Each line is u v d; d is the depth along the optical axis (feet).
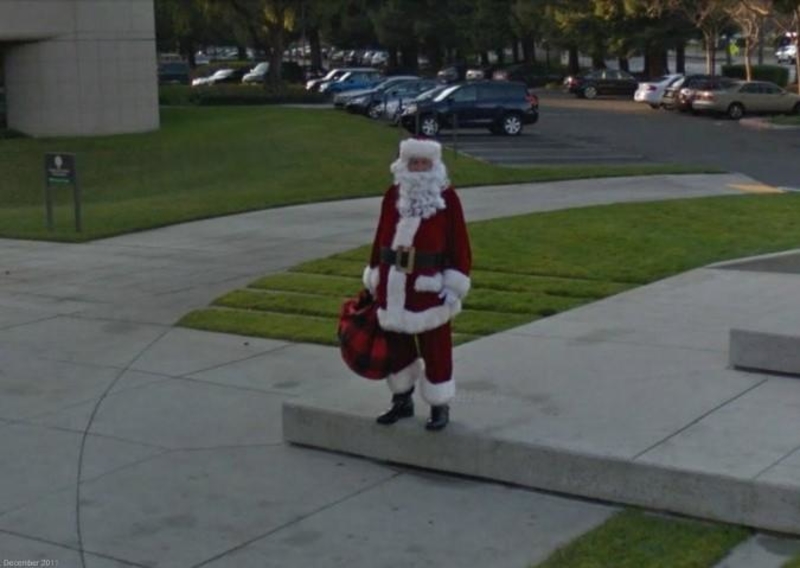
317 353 36.70
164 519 23.86
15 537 23.25
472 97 135.44
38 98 137.28
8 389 33.99
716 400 26.61
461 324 38.32
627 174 90.94
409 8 257.96
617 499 23.07
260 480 25.67
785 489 21.18
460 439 24.86
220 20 241.55
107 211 75.10
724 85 168.86
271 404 31.45
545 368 30.04
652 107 188.65
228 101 201.26
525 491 24.17
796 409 25.77
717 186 83.51
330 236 60.23
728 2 190.80
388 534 22.59
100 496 25.26
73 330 41.42
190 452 27.78
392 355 24.98
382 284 24.16
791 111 167.32
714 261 47.06
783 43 317.83
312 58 302.25
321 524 23.22
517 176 88.53
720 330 33.94
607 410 26.07
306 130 126.82
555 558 20.86
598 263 47.50
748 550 20.88
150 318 42.78
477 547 21.80
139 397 32.65
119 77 138.92
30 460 27.71
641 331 34.30
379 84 167.73
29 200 100.99
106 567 21.76
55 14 135.44
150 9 141.08
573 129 148.15
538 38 260.01
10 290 49.32
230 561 21.79
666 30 217.15
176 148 124.98
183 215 69.51
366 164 96.94
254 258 54.54
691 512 22.20
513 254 50.11
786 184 88.07
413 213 23.85
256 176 94.48
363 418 26.32
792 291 39.52
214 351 37.52
